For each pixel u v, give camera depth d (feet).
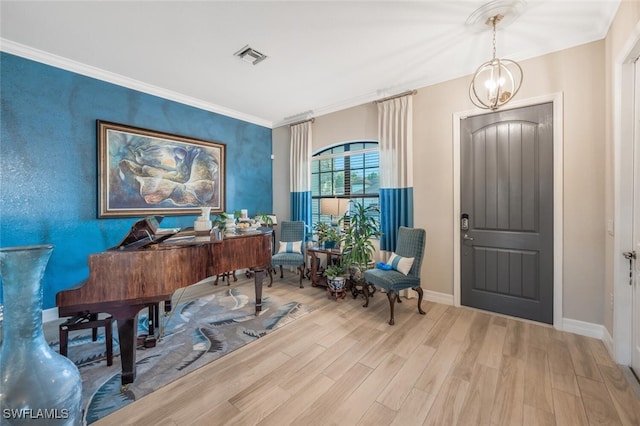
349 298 12.10
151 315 8.17
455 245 10.94
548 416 5.36
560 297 8.96
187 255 6.89
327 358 7.45
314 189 16.88
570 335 8.60
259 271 10.18
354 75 11.19
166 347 7.99
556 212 8.98
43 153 9.62
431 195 11.52
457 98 10.85
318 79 11.59
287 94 13.29
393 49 9.35
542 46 9.04
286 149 17.46
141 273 6.19
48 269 9.75
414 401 5.82
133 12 7.46
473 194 10.61
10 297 3.57
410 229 10.93
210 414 5.48
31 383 3.55
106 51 9.44
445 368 6.95
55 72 9.86
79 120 10.41
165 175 12.84
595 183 8.40
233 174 15.93
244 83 12.01
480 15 7.62
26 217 9.30
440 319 9.85
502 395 5.97
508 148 9.87
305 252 15.51
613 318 7.37
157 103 12.65
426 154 11.62
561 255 8.94
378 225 13.51
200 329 9.15
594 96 8.39
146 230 7.01
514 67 9.62
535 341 8.23
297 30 8.32
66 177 10.11
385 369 6.93
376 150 14.14
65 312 5.70
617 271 7.05
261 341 8.38
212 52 9.52
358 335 8.72
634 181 6.81
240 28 8.20
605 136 8.18
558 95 8.87
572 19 7.77
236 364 7.18
